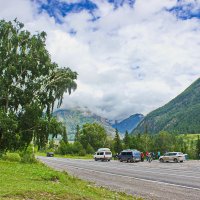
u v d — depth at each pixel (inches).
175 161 2613.2
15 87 1742.1
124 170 1581.0
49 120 1759.4
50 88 1838.1
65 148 5605.3
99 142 6392.7
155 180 1113.4
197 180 1111.6
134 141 5693.9
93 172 1444.4
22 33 1797.5
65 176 953.5
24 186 636.7
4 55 1727.4
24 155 1627.7
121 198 690.8
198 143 5211.6
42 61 1796.3
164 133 6520.7
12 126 1598.2
